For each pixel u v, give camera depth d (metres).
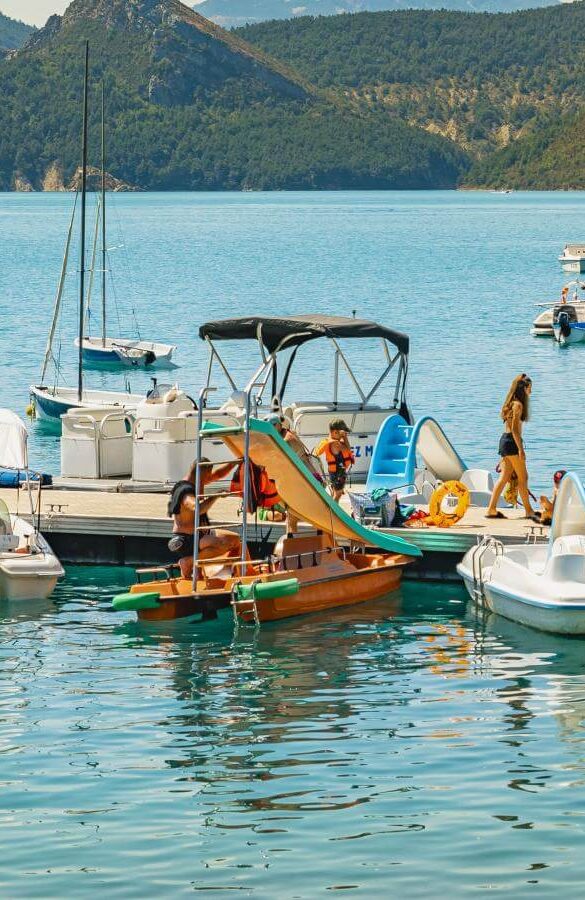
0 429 33.81
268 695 23.97
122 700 23.67
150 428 40.53
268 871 16.73
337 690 24.28
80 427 41.94
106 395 60.75
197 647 27.28
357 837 17.69
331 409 42.22
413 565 33.81
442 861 16.98
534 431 54.59
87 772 20.11
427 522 34.19
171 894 16.11
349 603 31.02
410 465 37.16
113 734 21.84
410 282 140.25
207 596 28.62
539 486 43.09
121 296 126.31
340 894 16.12
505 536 32.34
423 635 28.27
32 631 28.47
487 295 124.25
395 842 17.52
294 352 42.91
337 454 36.56
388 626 29.08
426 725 22.22
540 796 19.02
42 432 57.72
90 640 27.73
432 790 19.30
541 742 21.30
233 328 41.69
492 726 22.14
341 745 21.27
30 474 39.84
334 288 132.50
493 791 19.23
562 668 25.58
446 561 33.47
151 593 28.44
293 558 30.38
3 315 107.69
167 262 175.38
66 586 32.78
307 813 18.53
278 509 34.97
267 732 21.92
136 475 40.56
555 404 62.19
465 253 193.88
